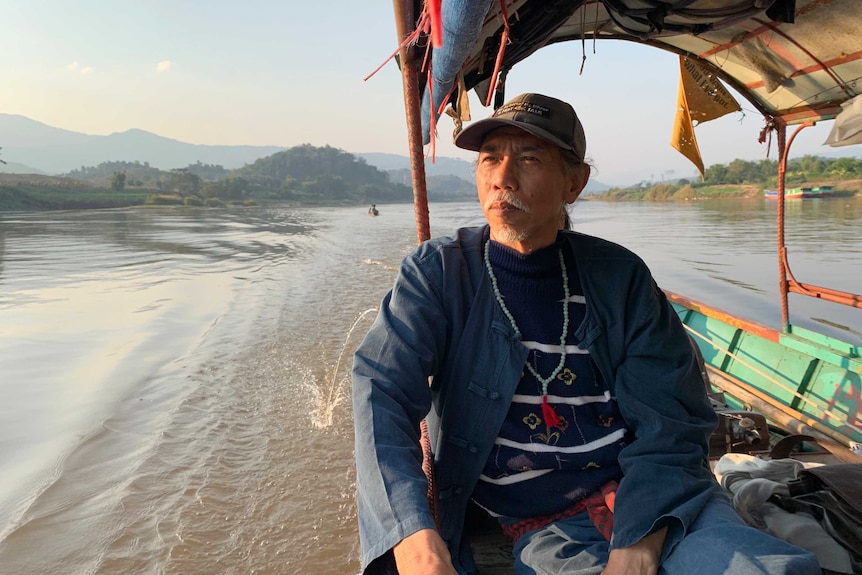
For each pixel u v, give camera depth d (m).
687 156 4.64
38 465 5.92
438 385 1.93
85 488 5.51
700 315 6.15
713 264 21.23
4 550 4.62
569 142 1.78
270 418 7.07
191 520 5.02
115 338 10.73
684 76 4.42
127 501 5.25
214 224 47.59
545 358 1.80
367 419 1.61
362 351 1.77
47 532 4.86
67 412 7.30
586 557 1.66
